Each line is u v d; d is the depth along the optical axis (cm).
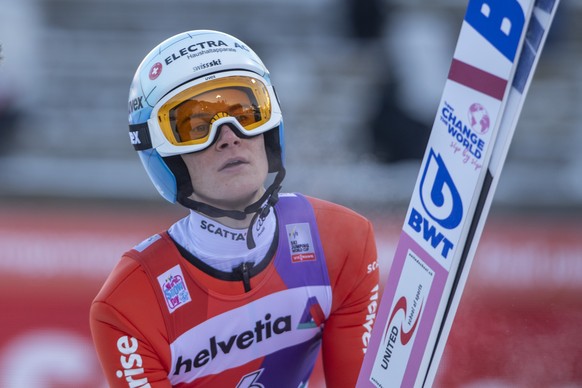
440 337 642
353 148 2003
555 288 1379
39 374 1328
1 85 2206
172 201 714
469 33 601
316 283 724
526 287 1379
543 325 1323
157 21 2488
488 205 594
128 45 2452
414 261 669
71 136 2267
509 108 570
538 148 2211
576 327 1326
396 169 1831
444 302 632
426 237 654
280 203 741
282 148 712
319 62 2300
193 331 696
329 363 760
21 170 2083
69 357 1336
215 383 719
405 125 1872
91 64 2408
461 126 612
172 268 697
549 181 2038
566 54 2323
